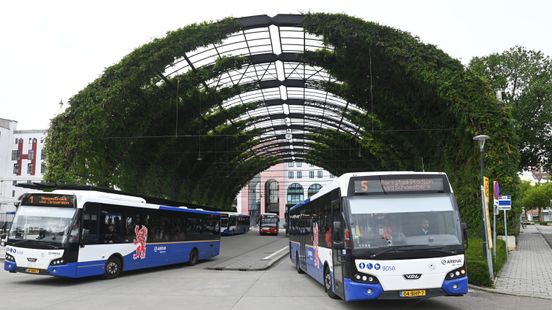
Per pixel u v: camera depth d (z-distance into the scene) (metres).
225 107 48.44
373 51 29.09
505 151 24.69
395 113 36.56
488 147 24.86
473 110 25.34
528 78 45.22
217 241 28.09
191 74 36.47
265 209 109.38
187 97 40.09
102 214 17.73
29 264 15.88
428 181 11.16
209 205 72.56
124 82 30.33
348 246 10.57
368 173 11.39
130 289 15.08
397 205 10.88
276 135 65.25
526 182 82.62
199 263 26.25
